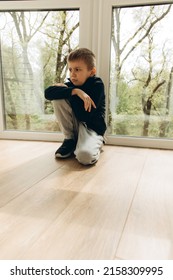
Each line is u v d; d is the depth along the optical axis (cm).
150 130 143
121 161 115
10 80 152
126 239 56
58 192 80
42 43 144
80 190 82
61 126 127
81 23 134
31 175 95
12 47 147
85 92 122
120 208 70
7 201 73
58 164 109
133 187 85
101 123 128
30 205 71
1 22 145
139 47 134
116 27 135
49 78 148
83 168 104
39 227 60
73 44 141
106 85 140
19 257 50
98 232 58
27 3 137
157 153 130
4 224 61
